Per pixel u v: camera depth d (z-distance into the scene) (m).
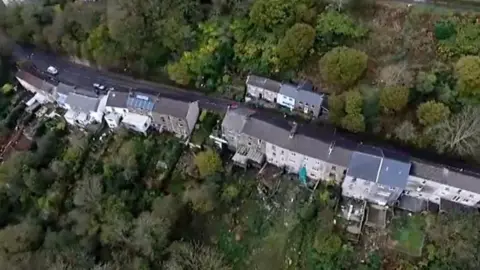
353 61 82.56
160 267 77.06
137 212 83.94
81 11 102.44
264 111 92.50
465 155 79.12
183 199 83.44
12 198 89.19
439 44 84.94
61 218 85.19
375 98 82.44
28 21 107.06
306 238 79.62
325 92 88.69
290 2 90.69
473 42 82.81
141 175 88.75
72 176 90.94
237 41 94.69
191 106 88.56
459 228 73.62
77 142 93.19
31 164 90.88
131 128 94.06
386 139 83.88
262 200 84.06
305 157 80.12
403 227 77.56
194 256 76.44
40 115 101.19
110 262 78.19
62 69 106.88
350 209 80.00
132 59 102.00
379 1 91.00
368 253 76.38
